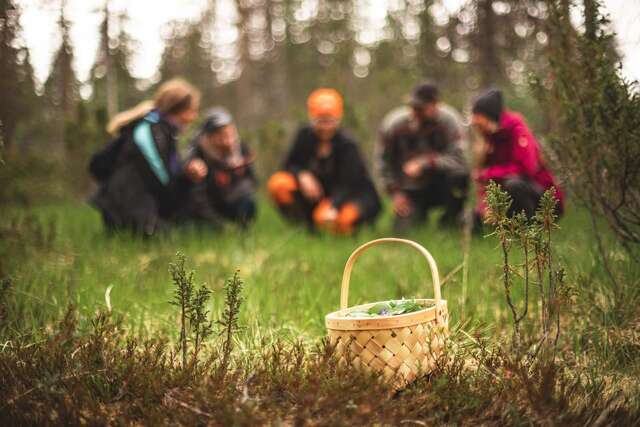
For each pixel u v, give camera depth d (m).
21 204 8.11
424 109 6.78
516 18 7.53
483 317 3.18
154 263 4.42
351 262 2.71
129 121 6.30
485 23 8.48
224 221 7.02
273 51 21.11
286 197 7.20
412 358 2.39
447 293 3.57
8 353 2.62
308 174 7.20
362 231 6.74
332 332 2.47
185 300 2.55
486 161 5.17
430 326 2.46
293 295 3.67
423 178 6.94
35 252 4.52
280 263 4.88
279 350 2.54
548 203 2.49
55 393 2.26
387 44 14.91
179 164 6.64
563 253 3.46
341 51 16.16
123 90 13.73
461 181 6.71
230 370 2.65
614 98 3.27
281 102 20.47
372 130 14.16
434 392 2.25
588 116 3.39
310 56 19.75
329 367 2.35
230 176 7.12
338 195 7.03
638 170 3.25
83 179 10.33
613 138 3.28
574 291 2.62
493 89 5.12
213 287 3.87
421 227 6.74
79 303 3.38
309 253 5.26
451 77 12.03
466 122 9.17
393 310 2.57
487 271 3.83
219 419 2.04
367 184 7.20
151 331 3.20
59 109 10.73
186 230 6.24
